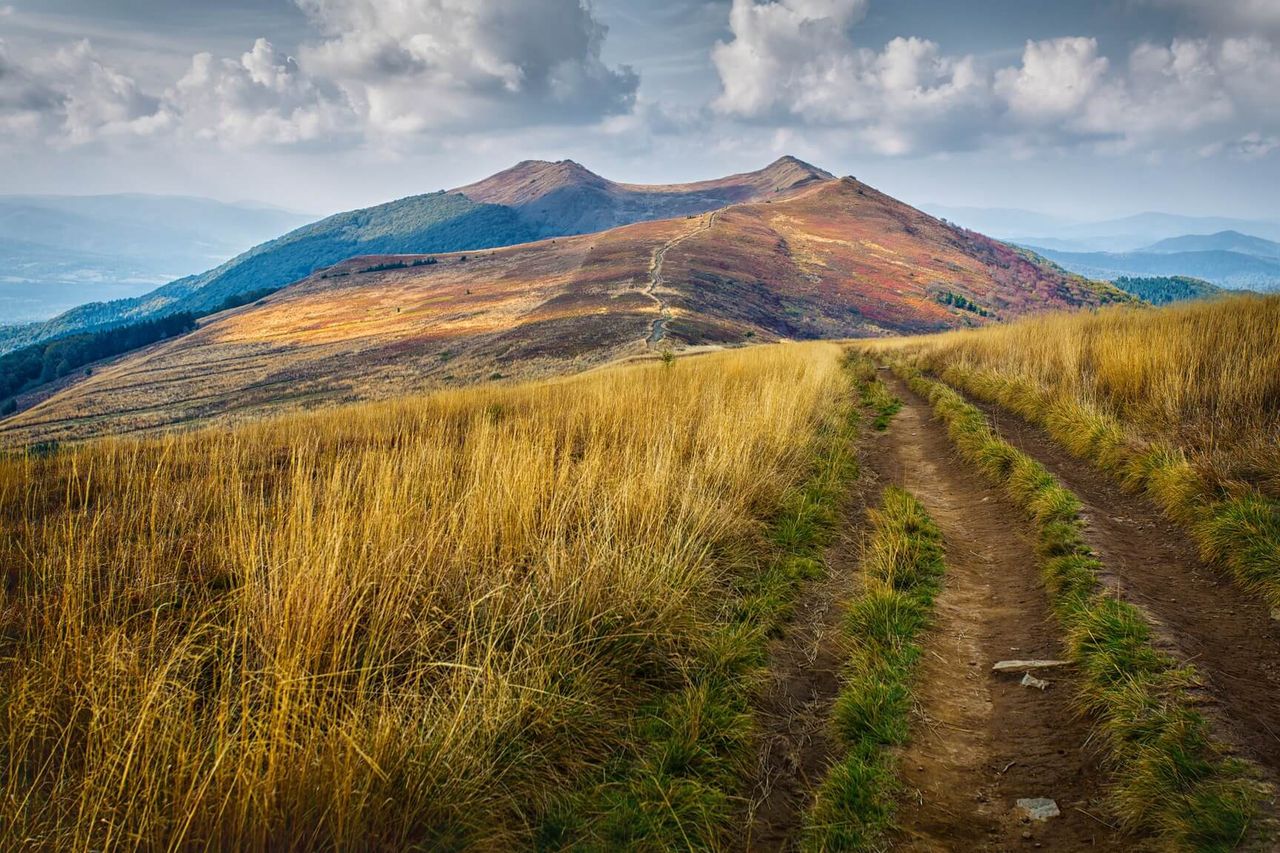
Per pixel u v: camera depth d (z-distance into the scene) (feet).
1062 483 23.27
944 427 38.73
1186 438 23.07
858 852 9.45
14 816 8.04
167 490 21.97
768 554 19.79
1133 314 52.06
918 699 12.90
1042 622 15.42
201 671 11.35
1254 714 10.42
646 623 14.16
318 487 20.04
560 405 36.70
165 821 8.27
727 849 9.73
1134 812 9.15
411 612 13.58
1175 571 16.20
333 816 8.80
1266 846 7.98
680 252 452.76
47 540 16.21
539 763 10.78
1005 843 9.39
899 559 19.34
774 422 30.32
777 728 12.47
